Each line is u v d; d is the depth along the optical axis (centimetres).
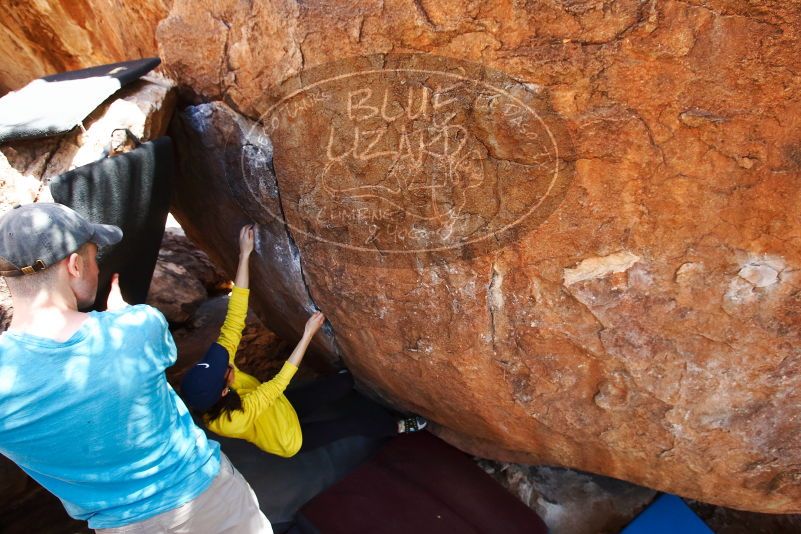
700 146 146
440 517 260
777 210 147
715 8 129
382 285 220
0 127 171
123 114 203
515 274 188
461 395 236
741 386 178
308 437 299
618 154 153
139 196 202
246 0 186
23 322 124
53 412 122
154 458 145
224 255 332
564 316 189
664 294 171
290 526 269
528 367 208
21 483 251
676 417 193
